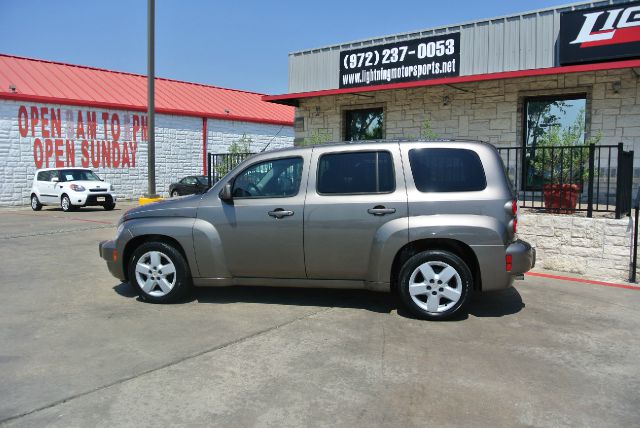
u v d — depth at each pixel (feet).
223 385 12.47
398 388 12.37
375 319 17.74
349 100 45.11
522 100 37.29
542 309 19.08
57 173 64.69
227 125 94.02
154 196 41.24
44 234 38.88
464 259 18.01
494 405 11.53
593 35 32.60
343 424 10.70
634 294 21.26
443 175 17.83
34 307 19.08
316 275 18.65
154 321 17.44
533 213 26.96
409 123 42.01
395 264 18.26
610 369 13.57
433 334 16.24
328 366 13.65
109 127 78.18
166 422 10.75
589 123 34.68
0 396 11.82
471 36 38.32
